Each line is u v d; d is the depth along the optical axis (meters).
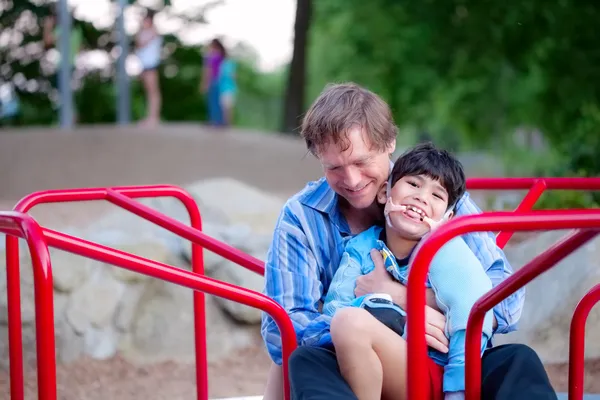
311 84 20.67
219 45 11.88
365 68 17.12
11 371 2.27
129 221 5.05
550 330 3.91
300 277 2.13
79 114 18.08
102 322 4.36
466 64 13.52
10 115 16.98
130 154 9.69
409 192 2.00
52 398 1.77
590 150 5.83
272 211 5.39
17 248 2.27
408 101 16.69
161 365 4.27
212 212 5.24
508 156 15.84
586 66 11.46
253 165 9.79
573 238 1.61
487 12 12.27
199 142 10.48
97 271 4.45
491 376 1.91
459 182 2.02
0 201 7.75
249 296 1.94
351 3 16.41
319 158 2.05
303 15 13.09
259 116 34.56
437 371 1.93
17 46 16.58
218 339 4.46
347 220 2.20
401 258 2.08
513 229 1.57
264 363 4.29
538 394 1.77
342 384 1.84
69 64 11.20
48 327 1.76
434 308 2.03
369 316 1.90
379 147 2.00
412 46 15.09
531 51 12.26
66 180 8.80
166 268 1.90
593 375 3.55
